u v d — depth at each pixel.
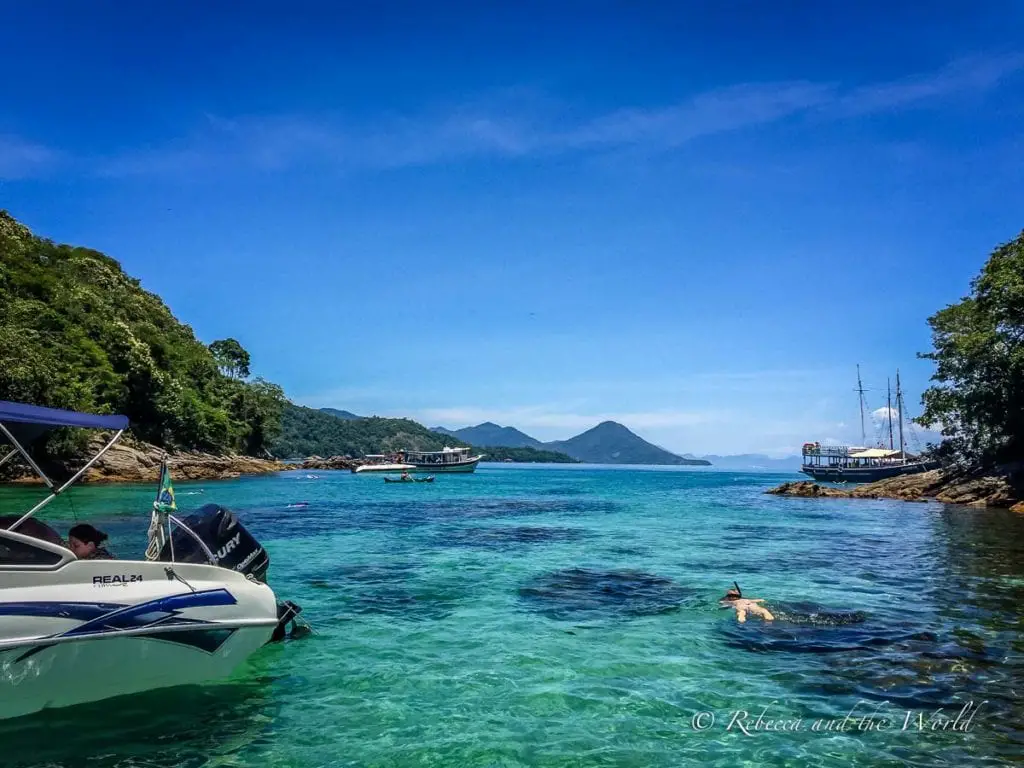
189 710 6.55
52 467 43.62
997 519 29.27
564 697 6.99
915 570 14.96
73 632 5.95
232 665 7.00
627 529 23.66
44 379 42.41
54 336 53.12
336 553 16.97
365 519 26.39
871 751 5.79
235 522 8.13
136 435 60.12
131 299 77.69
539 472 134.62
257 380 105.75
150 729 6.08
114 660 6.24
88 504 28.56
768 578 13.78
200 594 6.74
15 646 5.67
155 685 6.59
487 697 6.98
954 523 27.05
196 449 71.31
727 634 9.38
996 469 41.12
